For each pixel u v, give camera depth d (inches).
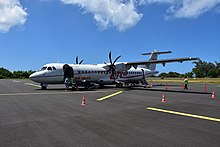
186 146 185.6
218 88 1108.5
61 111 357.1
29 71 4030.5
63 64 906.7
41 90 839.7
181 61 955.3
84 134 221.3
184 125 264.2
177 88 1072.8
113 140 201.9
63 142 194.5
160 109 388.5
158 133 226.8
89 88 909.8
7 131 229.9
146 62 991.6
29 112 344.8
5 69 4087.1
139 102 486.9
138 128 248.1
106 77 1042.7
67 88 850.8
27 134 219.1
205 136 216.1
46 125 258.5
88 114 333.4
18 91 781.9
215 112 359.6
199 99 562.3
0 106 408.2
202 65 4909.0
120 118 304.7
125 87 1108.5
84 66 960.3
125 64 1073.5
